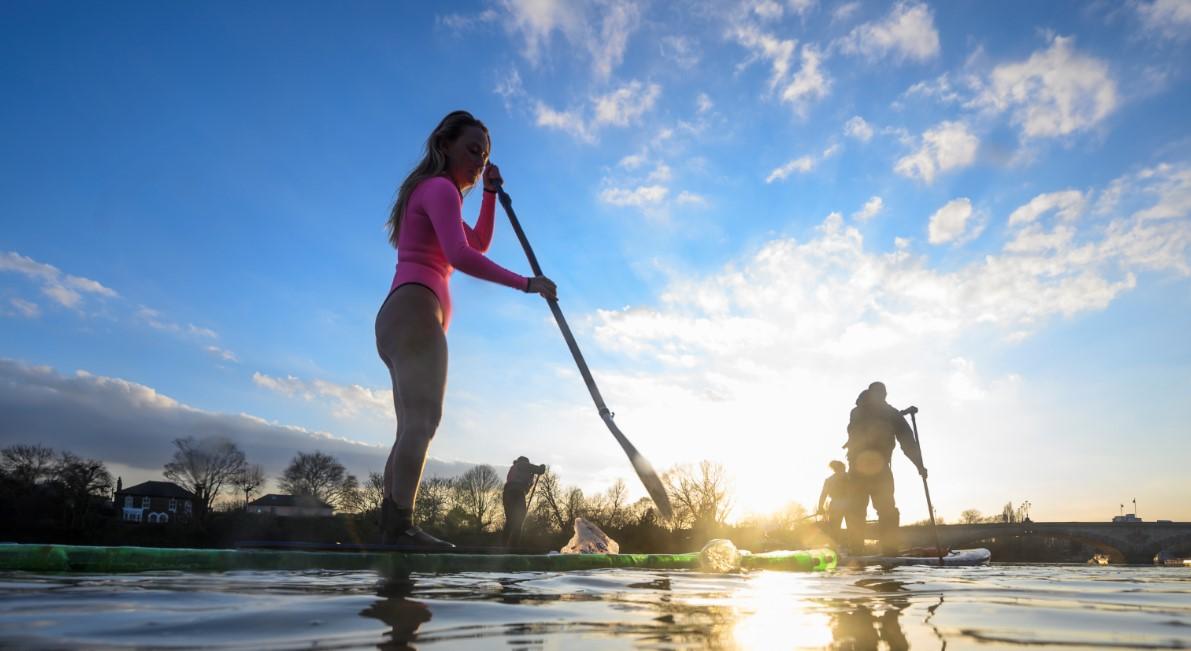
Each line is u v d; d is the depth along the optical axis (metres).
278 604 1.48
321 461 41.19
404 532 3.30
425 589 1.99
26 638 1.02
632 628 1.28
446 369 3.61
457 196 3.71
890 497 9.12
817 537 9.48
